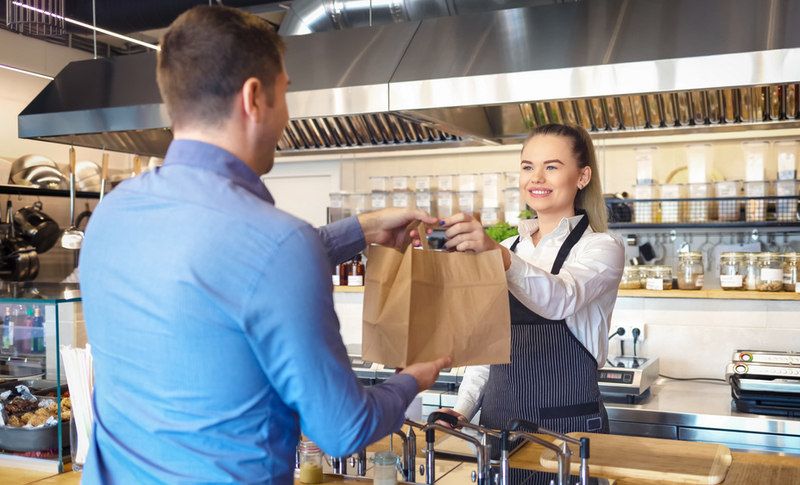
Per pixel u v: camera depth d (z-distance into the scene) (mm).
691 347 2920
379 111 2143
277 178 5105
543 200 1626
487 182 4094
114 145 3055
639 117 2650
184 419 770
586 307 1598
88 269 835
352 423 767
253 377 767
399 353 1010
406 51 2229
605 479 1267
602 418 1615
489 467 1231
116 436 827
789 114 2482
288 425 823
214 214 761
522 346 1604
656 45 1854
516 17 2164
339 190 4836
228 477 766
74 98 2693
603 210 1711
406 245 1147
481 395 1773
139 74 2670
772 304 2795
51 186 3977
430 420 1251
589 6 2084
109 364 821
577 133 1646
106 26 3746
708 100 2477
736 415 2258
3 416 1606
